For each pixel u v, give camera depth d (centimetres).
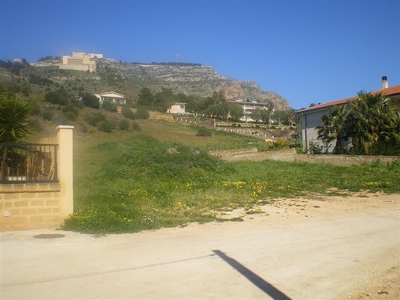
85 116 5878
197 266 644
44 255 696
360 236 869
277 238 846
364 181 1862
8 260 665
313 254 725
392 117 2616
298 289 551
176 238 841
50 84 10412
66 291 525
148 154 2320
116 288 539
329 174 2164
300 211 1185
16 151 1018
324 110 3434
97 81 15038
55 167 966
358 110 2695
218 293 528
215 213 1136
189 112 11906
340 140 2894
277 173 2236
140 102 10912
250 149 3444
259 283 570
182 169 2103
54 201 948
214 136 6294
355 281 588
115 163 2331
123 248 752
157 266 641
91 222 926
